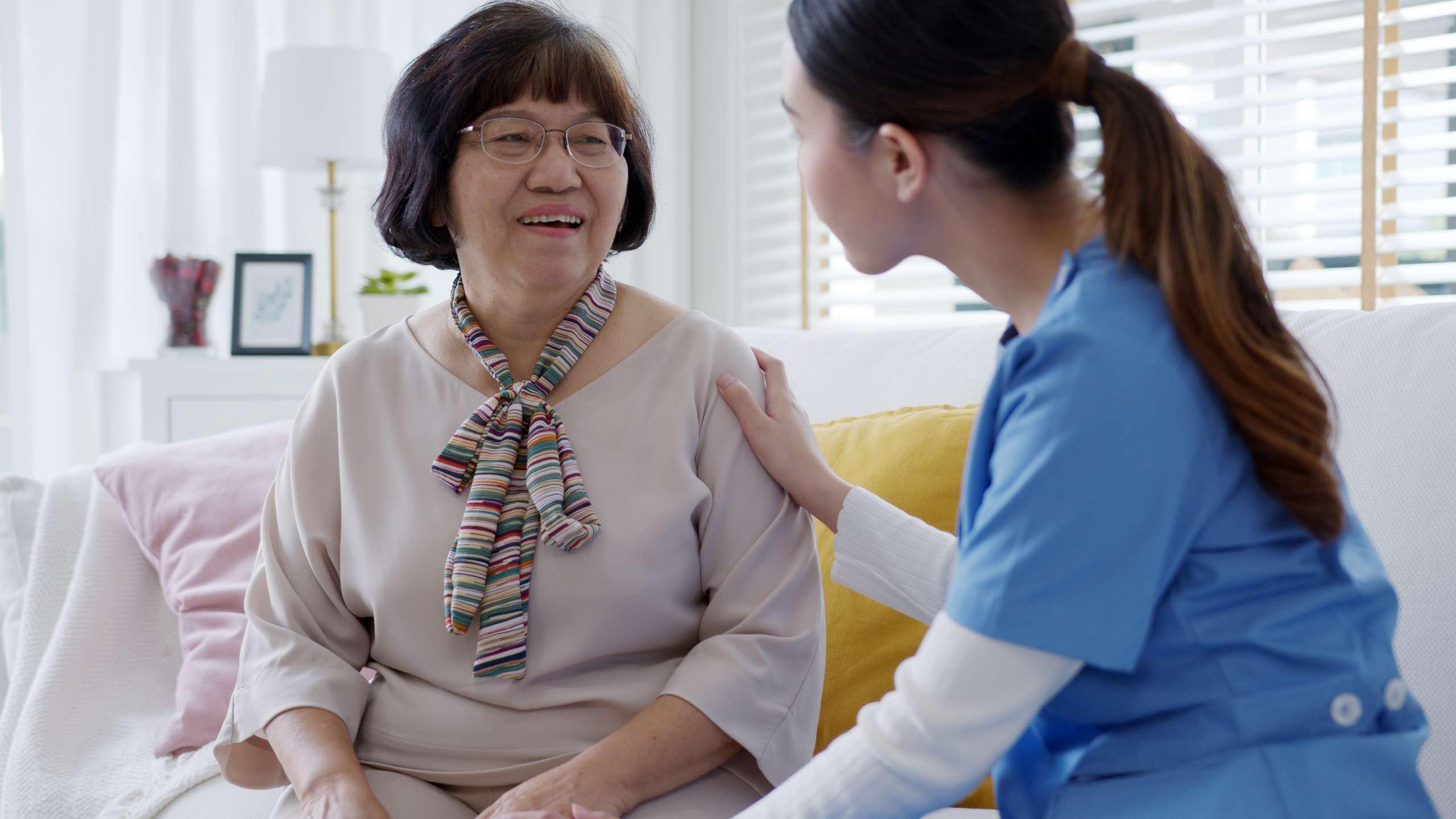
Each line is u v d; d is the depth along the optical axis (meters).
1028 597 0.77
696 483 1.31
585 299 1.39
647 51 3.41
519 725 1.25
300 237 3.29
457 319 1.39
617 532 1.27
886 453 1.58
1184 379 0.80
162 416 2.74
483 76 1.32
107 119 3.02
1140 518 0.77
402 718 1.28
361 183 3.31
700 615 1.34
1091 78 0.86
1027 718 0.79
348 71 2.87
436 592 1.28
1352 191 2.59
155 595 1.88
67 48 3.06
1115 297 0.83
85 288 3.02
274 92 2.87
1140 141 0.84
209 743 1.64
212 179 3.21
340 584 1.37
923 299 3.19
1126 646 0.76
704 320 1.43
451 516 1.30
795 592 1.30
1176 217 0.82
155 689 1.80
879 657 1.50
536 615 1.27
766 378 1.39
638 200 1.49
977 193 0.90
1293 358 0.85
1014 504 0.78
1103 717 0.86
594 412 1.34
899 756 0.81
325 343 2.92
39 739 1.67
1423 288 2.60
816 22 0.91
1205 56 2.91
